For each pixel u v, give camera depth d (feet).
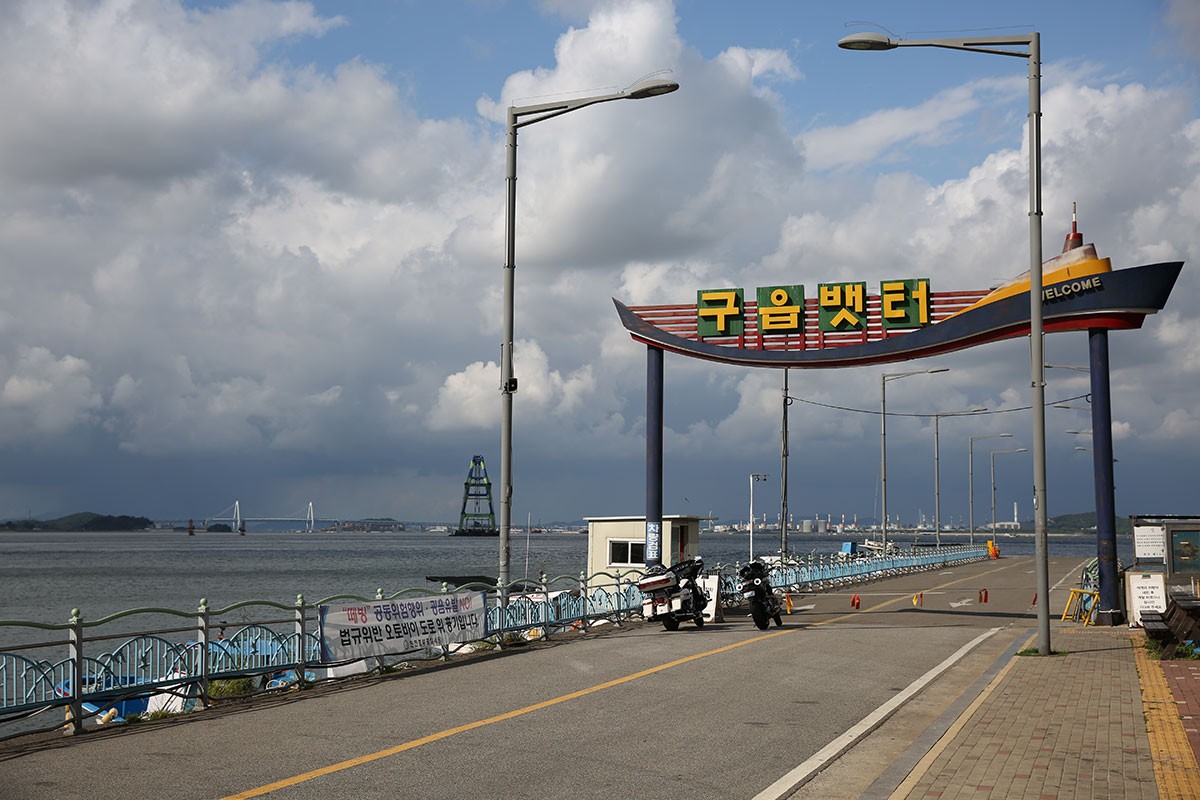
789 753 32.37
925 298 81.05
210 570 356.38
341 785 27.71
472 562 457.27
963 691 45.11
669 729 35.83
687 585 74.90
